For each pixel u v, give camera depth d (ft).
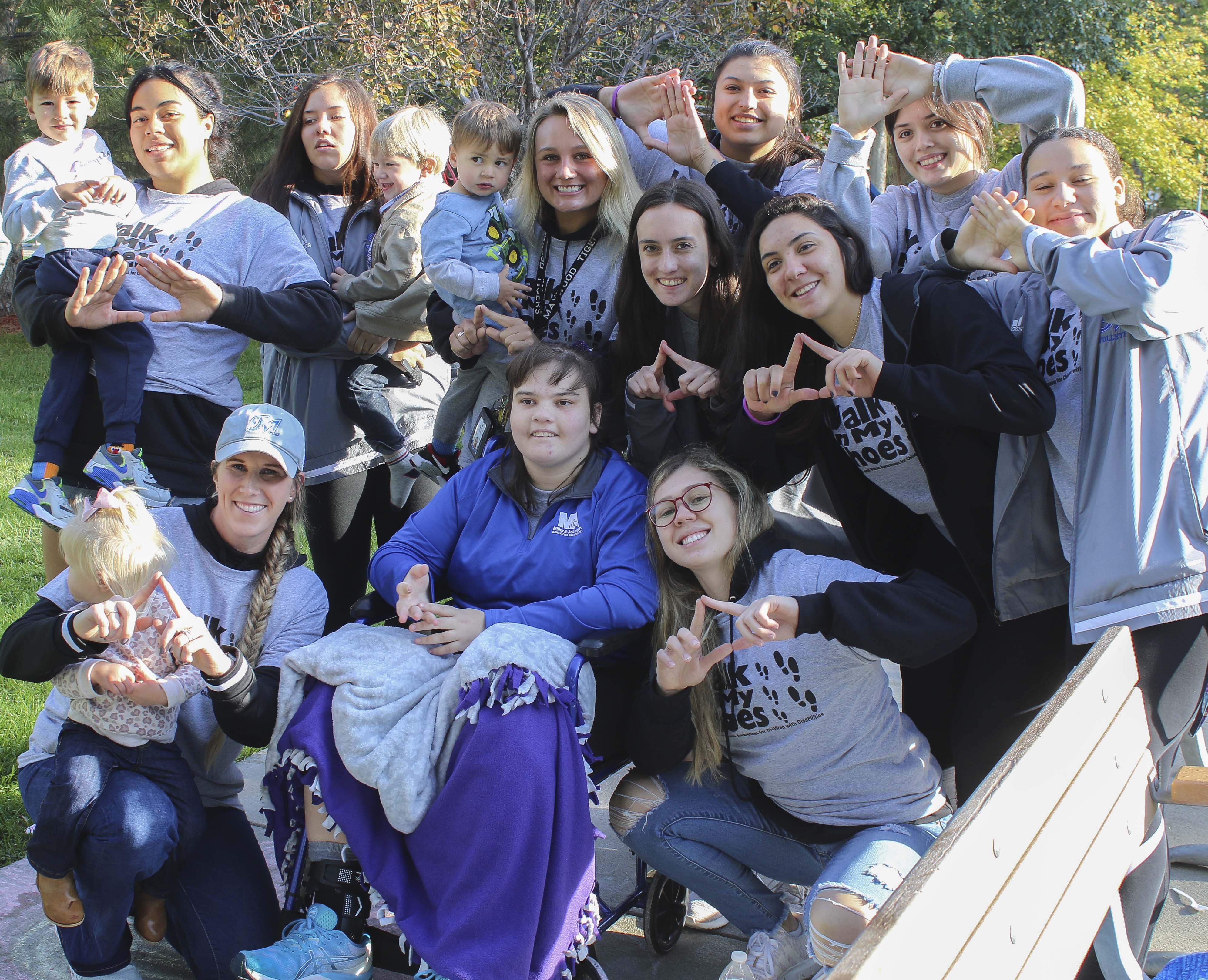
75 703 8.01
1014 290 8.65
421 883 7.63
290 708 8.12
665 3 32.19
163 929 8.42
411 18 29.55
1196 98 68.18
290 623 8.75
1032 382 7.63
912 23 47.78
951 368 7.98
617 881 10.53
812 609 7.38
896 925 3.95
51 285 10.48
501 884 7.20
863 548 9.34
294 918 8.14
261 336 10.52
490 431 11.64
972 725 8.59
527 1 30.68
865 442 8.86
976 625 7.77
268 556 8.73
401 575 8.89
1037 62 9.51
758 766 8.18
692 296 9.51
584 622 8.35
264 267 11.08
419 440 13.57
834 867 7.55
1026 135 9.97
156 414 10.77
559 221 10.95
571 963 7.80
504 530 9.13
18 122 41.70
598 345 10.80
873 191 12.13
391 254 12.28
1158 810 7.64
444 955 7.15
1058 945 5.41
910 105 10.85
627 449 10.14
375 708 7.78
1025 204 8.06
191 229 10.96
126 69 40.11
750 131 11.32
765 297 8.84
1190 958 6.00
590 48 32.78
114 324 10.34
